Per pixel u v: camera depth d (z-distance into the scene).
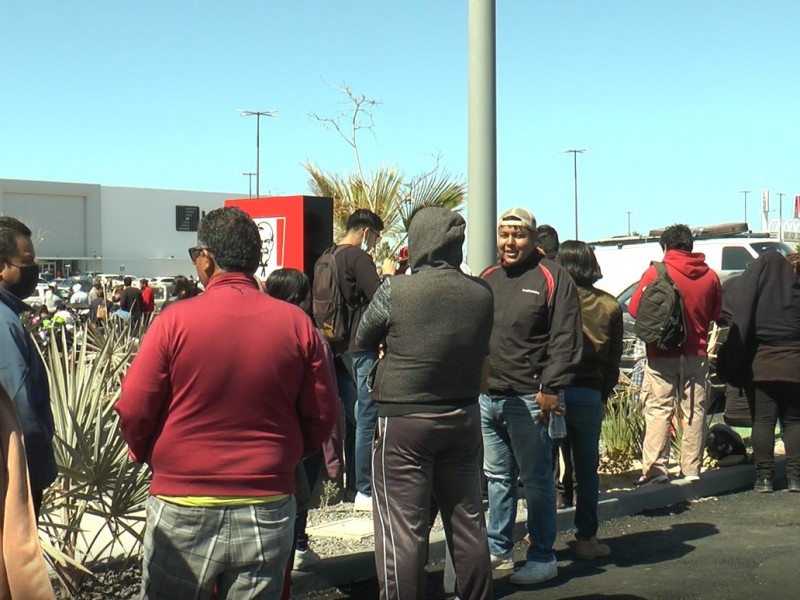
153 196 88.69
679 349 8.05
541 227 6.84
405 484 4.60
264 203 8.38
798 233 22.92
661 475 8.16
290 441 3.55
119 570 5.49
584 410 6.30
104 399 5.27
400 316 4.57
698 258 8.02
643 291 7.95
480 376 4.73
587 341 6.24
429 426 4.56
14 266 3.86
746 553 6.60
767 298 8.35
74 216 84.50
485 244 7.38
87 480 4.94
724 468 8.88
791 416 8.59
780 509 7.92
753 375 8.46
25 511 2.89
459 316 4.58
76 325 7.02
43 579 2.87
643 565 6.35
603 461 9.00
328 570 5.84
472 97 7.34
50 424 3.73
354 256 7.00
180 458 3.43
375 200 11.23
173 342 3.43
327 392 3.62
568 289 5.69
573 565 6.37
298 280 5.72
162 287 39.03
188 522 3.42
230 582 3.49
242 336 3.46
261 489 3.45
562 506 7.38
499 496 6.08
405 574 4.56
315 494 7.02
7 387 3.56
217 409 3.43
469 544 4.69
